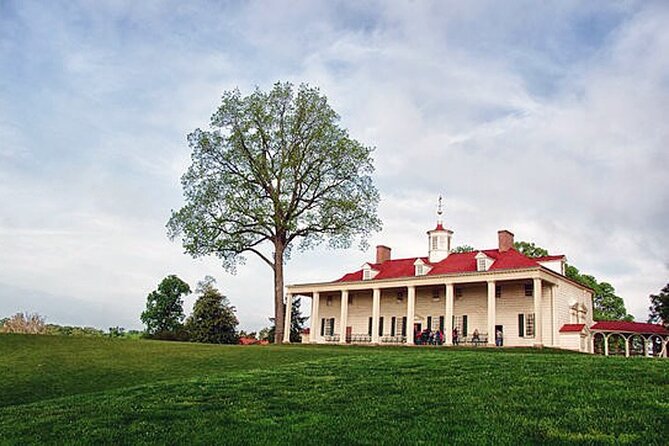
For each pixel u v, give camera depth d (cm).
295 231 3959
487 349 3397
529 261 4072
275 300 3866
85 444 1000
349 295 5084
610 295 6238
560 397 1173
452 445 889
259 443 946
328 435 972
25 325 3578
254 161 3906
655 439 879
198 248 3809
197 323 5600
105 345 2600
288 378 1583
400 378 1494
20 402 1577
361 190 4028
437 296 4566
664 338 4353
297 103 3978
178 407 1257
